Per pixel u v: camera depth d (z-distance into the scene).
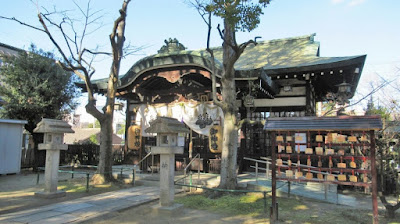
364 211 7.28
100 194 9.34
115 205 7.79
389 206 6.62
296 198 8.73
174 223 6.23
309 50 14.79
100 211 7.11
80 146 18.28
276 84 12.05
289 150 6.39
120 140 42.28
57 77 16.14
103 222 6.34
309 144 6.27
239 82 10.36
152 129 7.10
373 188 5.48
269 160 11.98
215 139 11.22
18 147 14.91
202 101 12.45
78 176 13.66
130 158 15.65
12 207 7.50
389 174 9.80
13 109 14.94
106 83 13.67
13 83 15.36
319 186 10.17
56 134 8.98
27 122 15.04
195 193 9.48
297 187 9.62
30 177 13.55
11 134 14.58
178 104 12.73
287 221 6.26
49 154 8.93
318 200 8.41
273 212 6.16
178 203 7.52
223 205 7.59
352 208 7.66
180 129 7.29
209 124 11.90
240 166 12.22
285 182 9.26
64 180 12.15
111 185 10.62
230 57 8.79
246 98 10.30
